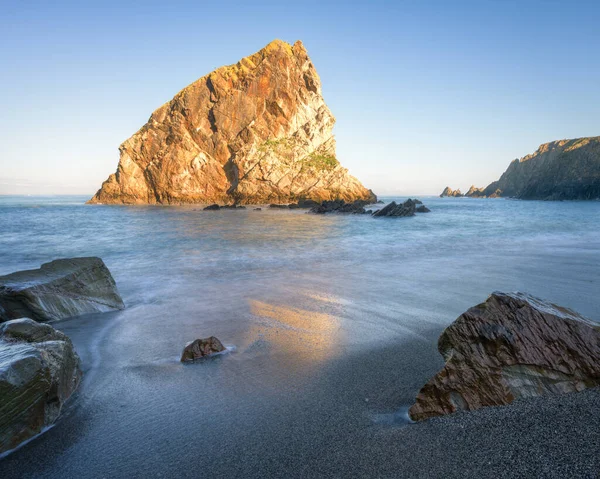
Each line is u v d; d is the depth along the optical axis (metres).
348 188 84.50
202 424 4.25
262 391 4.98
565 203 100.19
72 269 9.20
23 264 15.53
